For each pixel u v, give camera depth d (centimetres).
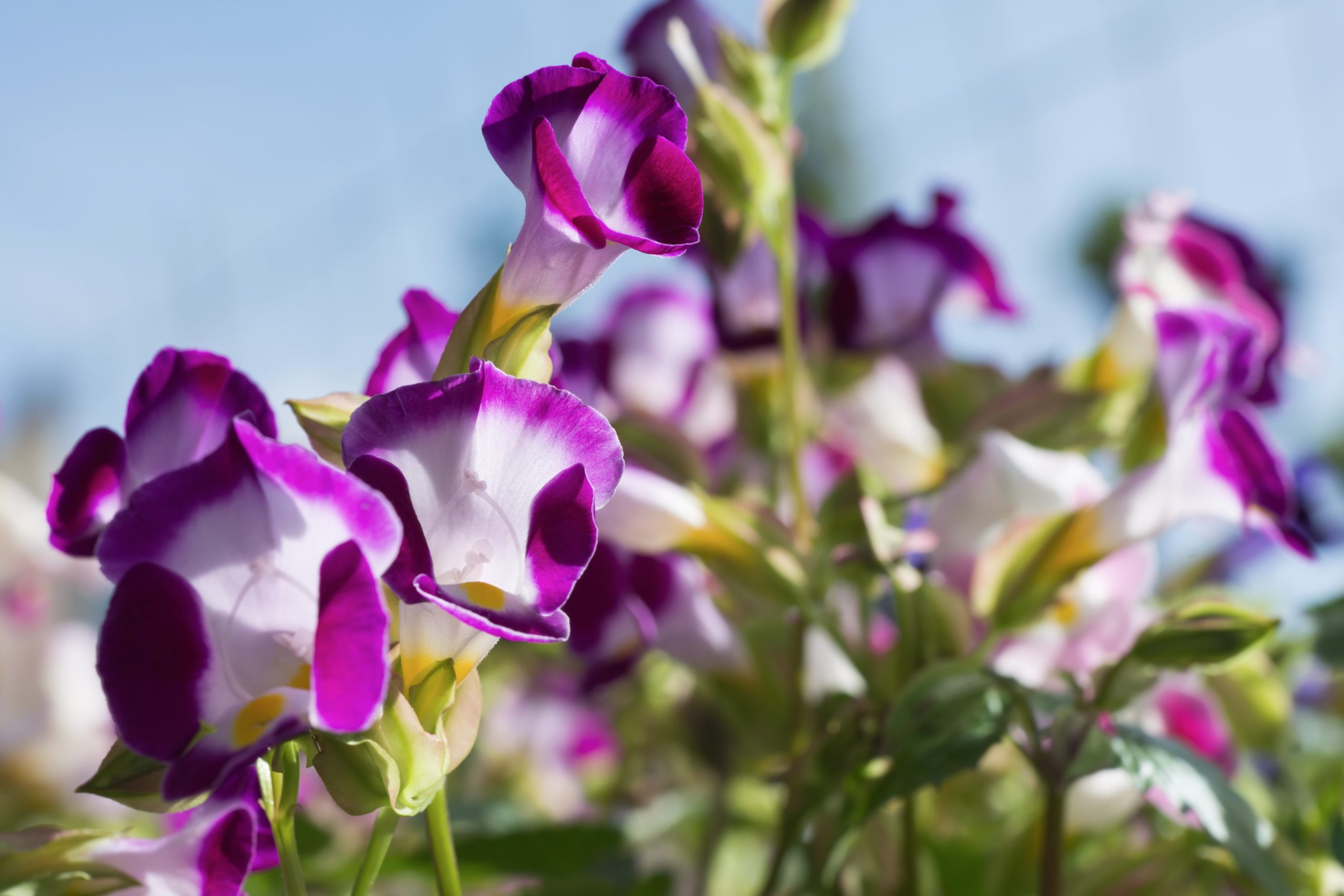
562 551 21
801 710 32
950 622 30
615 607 32
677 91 35
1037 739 27
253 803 22
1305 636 34
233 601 20
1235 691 36
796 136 35
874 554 30
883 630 36
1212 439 30
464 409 21
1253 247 39
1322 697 46
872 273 40
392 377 25
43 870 22
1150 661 28
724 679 34
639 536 31
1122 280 39
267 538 20
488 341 23
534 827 33
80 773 47
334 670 19
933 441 41
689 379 42
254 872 24
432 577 20
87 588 46
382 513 20
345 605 20
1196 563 46
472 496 21
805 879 32
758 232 35
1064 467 31
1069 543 30
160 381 23
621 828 34
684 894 42
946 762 27
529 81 22
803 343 39
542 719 53
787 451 36
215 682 20
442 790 24
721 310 39
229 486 20
